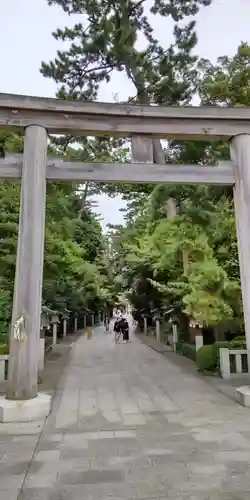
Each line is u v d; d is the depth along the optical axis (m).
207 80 11.12
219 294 10.12
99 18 15.77
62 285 19.14
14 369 6.14
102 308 43.84
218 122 7.40
